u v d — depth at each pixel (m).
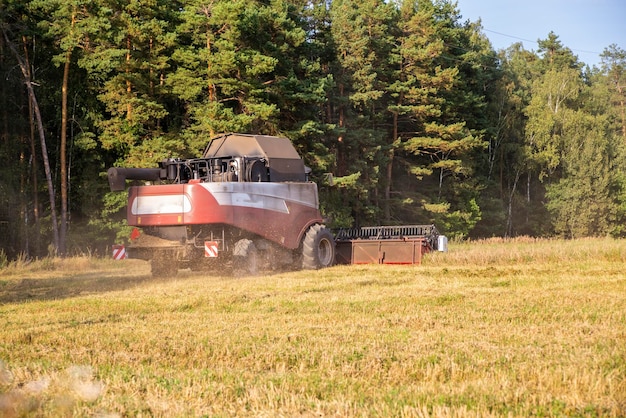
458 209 50.41
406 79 46.75
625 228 58.47
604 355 6.79
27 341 8.34
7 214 30.20
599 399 5.34
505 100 61.41
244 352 7.29
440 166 47.22
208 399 5.51
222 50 31.38
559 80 68.38
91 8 29.94
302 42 36.84
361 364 6.60
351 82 42.28
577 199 57.44
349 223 38.97
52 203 29.75
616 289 13.20
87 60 30.48
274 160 18.58
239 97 33.22
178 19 33.69
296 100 35.53
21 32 30.58
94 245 31.97
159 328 9.00
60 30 29.92
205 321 9.62
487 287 13.73
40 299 13.09
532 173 62.66
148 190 16.86
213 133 30.73
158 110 32.41
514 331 8.42
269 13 35.00
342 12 42.56
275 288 13.72
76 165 33.72
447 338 7.93
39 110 33.19
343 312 10.36
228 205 16.77
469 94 51.97
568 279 15.20
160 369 6.59
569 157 58.88
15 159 32.47
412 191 47.91
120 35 30.70
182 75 31.61
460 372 6.27
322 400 5.46
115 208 31.45
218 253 16.70
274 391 5.65
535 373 6.12
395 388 5.76
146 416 5.11
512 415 4.96
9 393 5.72
